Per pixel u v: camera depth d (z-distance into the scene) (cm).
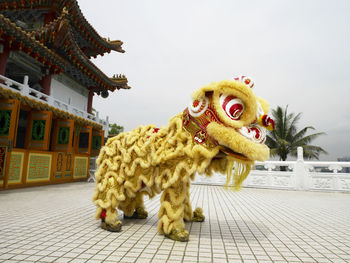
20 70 1427
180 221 403
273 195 1070
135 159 440
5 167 938
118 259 314
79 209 634
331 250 368
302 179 1313
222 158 425
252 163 386
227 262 313
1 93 921
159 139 432
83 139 1563
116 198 442
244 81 399
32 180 1116
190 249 356
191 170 383
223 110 366
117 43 2034
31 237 396
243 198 938
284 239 420
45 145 1103
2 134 952
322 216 627
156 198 865
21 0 1438
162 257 323
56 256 319
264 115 375
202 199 887
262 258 331
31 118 1139
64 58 1494
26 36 1088
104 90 1964
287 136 2758
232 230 470
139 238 402
